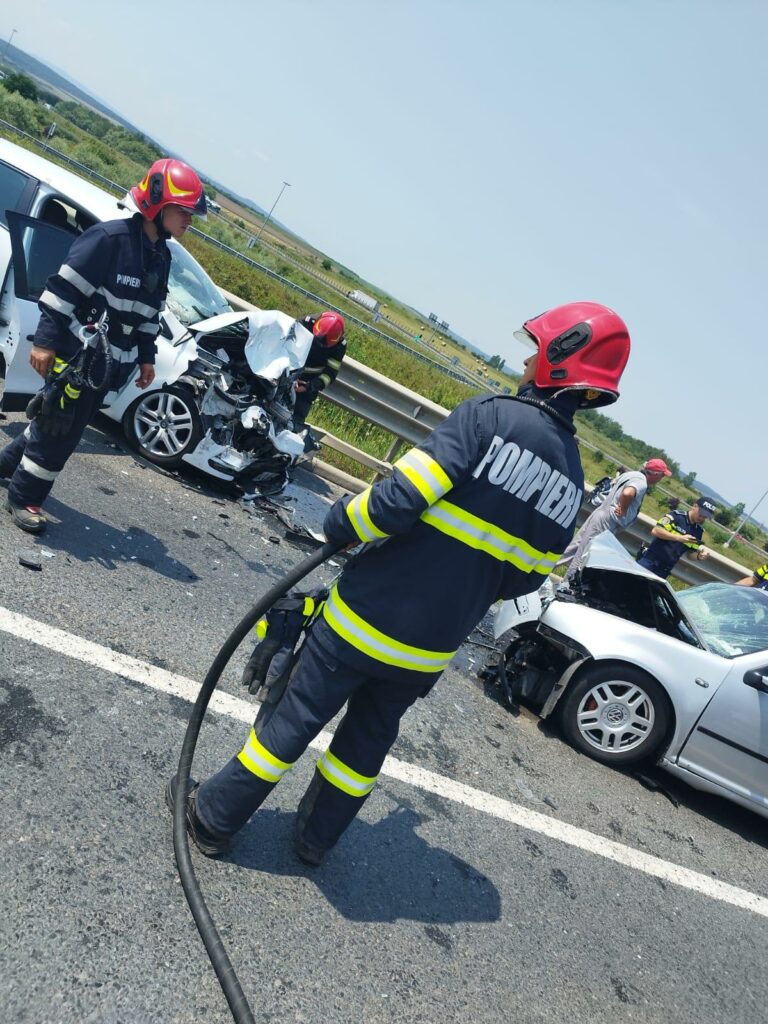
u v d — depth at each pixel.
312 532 6.55
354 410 9.17
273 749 2.56
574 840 4.04
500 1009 2.75
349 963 2.62
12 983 2.03
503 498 2.38
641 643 5.02
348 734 2.76
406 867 3.24
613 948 3.36
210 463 6.33
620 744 5.09
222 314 6.75
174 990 2.22
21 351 4.97
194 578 4.82
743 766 4.94
